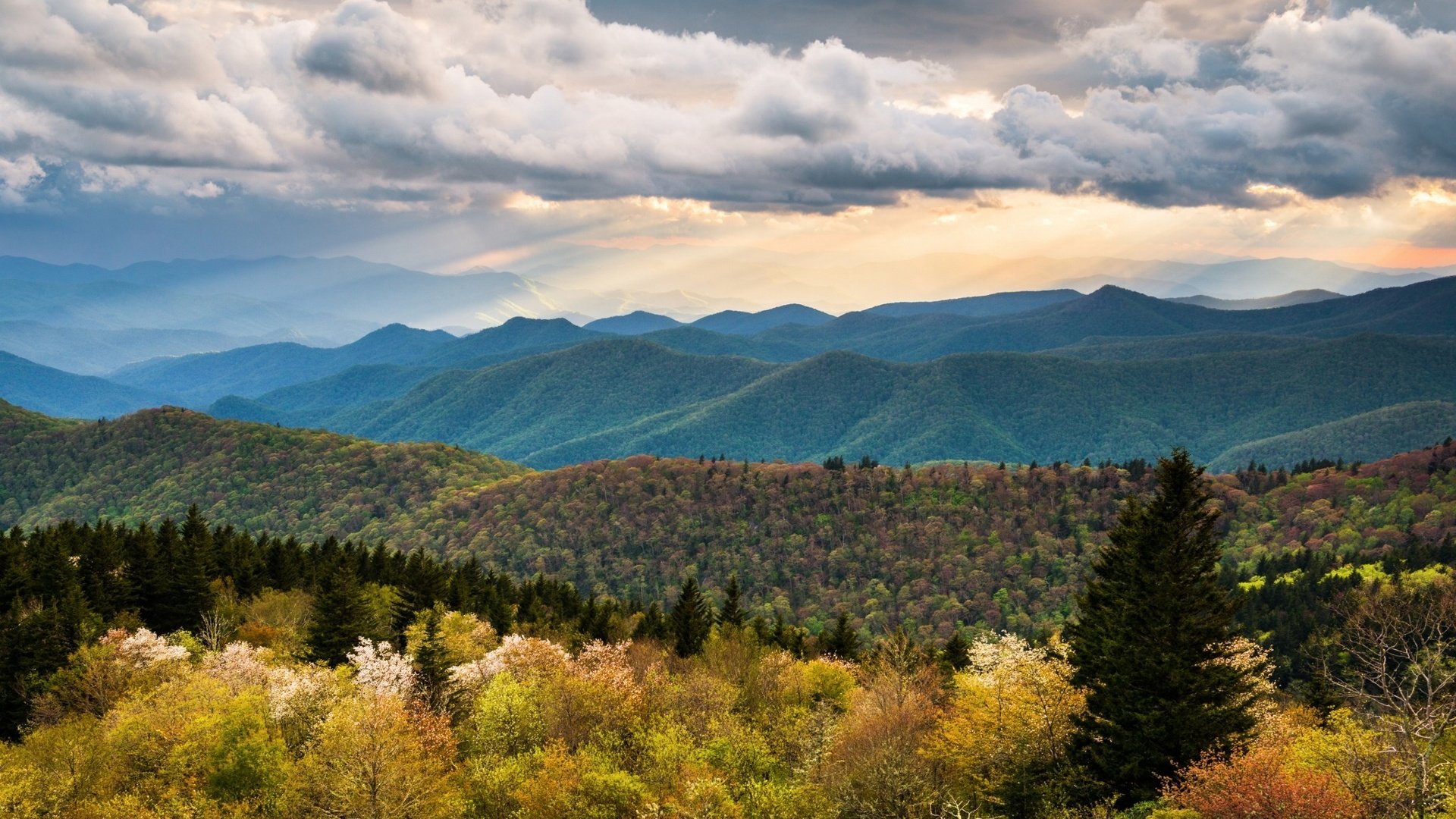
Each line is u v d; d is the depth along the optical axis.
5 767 50.62
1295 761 37.53
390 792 46.72
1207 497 44.12
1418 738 33.53
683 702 64.25
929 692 61.75
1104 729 44.81
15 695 67.62
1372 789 33.25
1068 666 50.84
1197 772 36.62
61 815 48.00
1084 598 50.38
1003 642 68.19
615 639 102.38
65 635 74.81
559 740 54.16
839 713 69.25
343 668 68.56
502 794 50.44
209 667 66.50
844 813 48.62
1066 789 45.38
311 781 48.91
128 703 58.91
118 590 90.31
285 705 58.38
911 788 46.38
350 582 84.25
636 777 49.44
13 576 88.06
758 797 47.25
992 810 47.06
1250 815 33.31
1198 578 43.91
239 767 50.75
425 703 64.50
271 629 90.12
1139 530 45.50
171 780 50.72
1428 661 37.41
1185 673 42.59
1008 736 47.72
